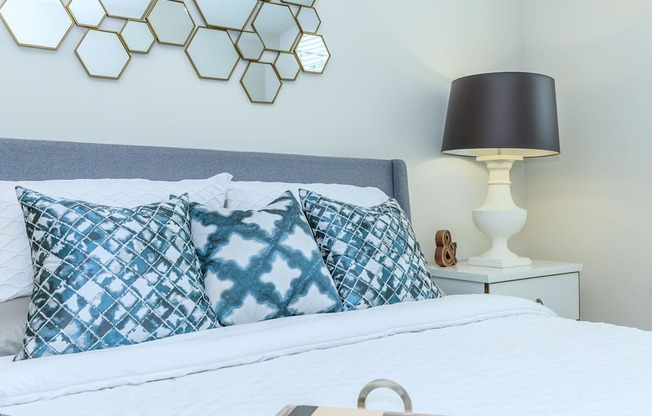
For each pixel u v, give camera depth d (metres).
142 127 2.10
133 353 1.18
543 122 2.52
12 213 1.58
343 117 2.60
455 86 2.64
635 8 2.73
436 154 2.90
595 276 2.89
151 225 1.49
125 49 2.05
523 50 3.23
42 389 1.06
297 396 1.03
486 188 3.09
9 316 1.44
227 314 1.55
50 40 1.92
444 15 2.94
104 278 1.35
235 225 1.67
